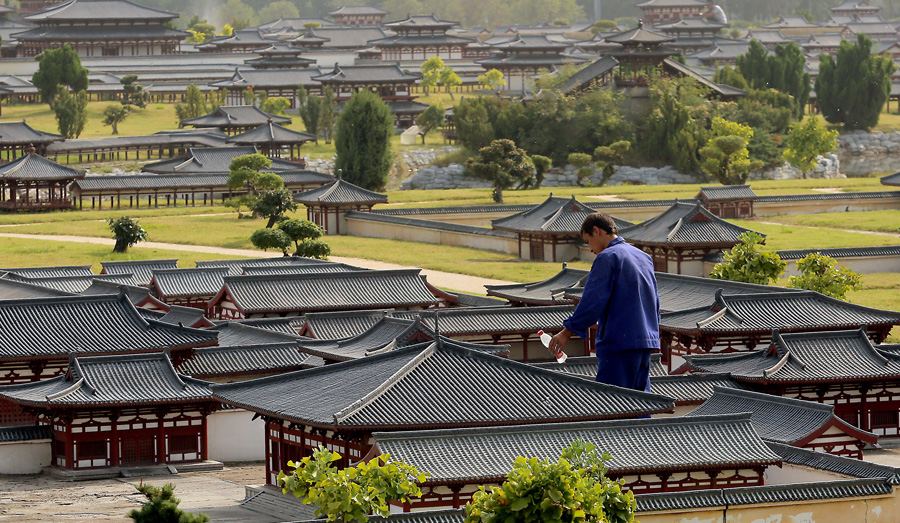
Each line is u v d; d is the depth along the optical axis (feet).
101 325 167.73
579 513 63.93
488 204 435.53
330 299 224.53
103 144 534.78
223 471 147.23
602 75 616.39
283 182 414.21
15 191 431.43
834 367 155.43
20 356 157.69
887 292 262.26
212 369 168.76
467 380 118.42
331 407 115.44
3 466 144.15
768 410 133.39
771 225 388.98
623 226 333.42
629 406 115.14
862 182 510.99
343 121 496.64
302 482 72.33
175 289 247.09
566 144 583.99
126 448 145.18
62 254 320.29
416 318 160.15
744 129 552.41
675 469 104.27
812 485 97.50
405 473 74.54
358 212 396.57
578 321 64.95
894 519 98.58
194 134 553.23
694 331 180.86
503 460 100.73
